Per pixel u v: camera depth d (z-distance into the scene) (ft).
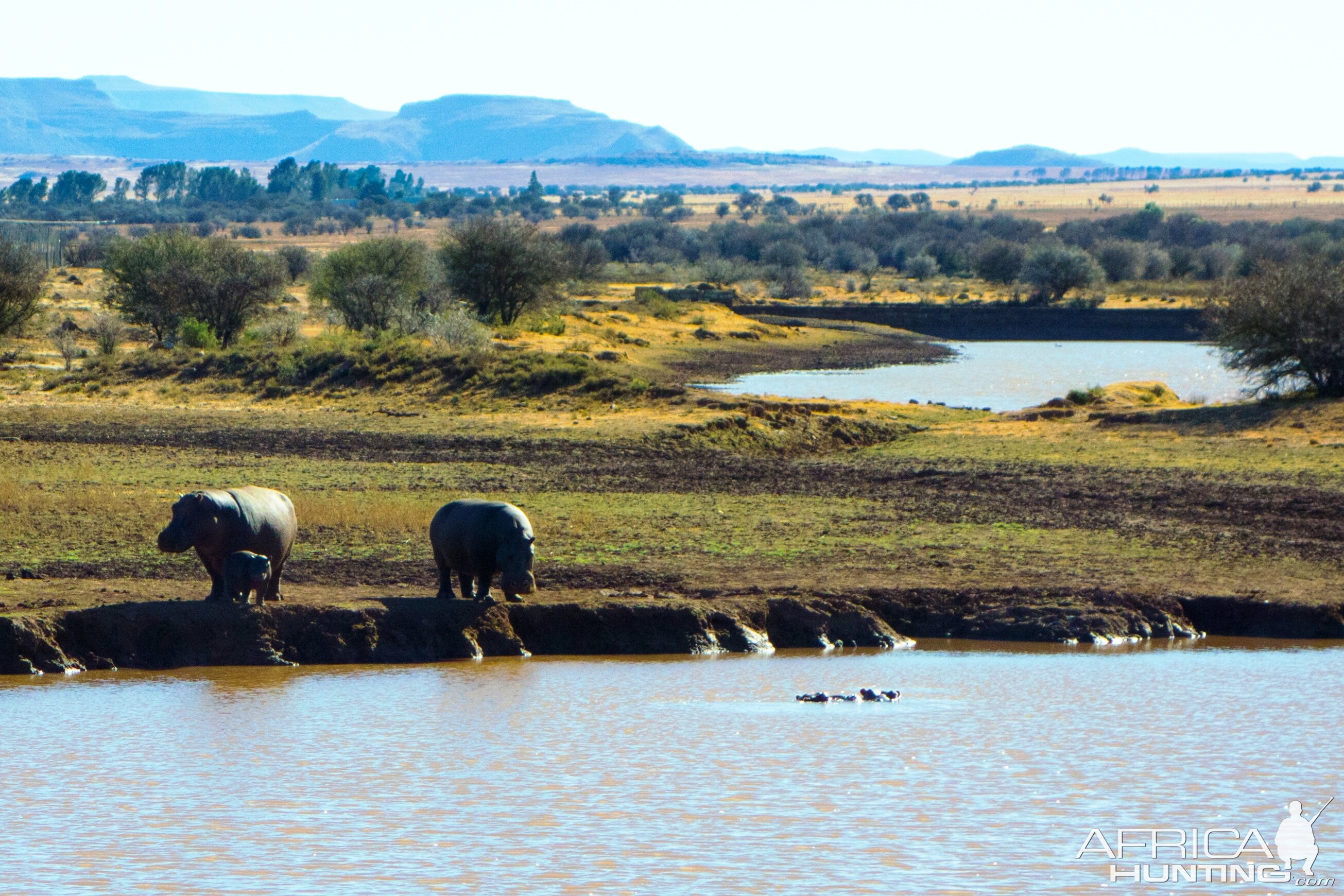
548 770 141.90
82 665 193.16
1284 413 478.59
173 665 196.13
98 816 125.59
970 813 127.44
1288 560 273.75
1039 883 109.40
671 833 121.49
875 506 341.82
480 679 188.85
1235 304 524.93
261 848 116.78
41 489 342.23
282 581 235.61
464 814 126.52
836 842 118.93
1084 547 285.23
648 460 426.92
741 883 108.58
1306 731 159.74
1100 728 160.86
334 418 524.11
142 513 304.91
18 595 210.38
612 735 156.97
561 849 116.78
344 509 300.40
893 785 136.77
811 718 165.68
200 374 621.72
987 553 277.44
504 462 422.00
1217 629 234.38
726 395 554.87
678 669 198.08
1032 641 224.12
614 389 554.87
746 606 223.92
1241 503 341.00
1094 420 497.05
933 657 209.77
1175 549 284.20
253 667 196.13
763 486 377.50
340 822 124.26
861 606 230.68
